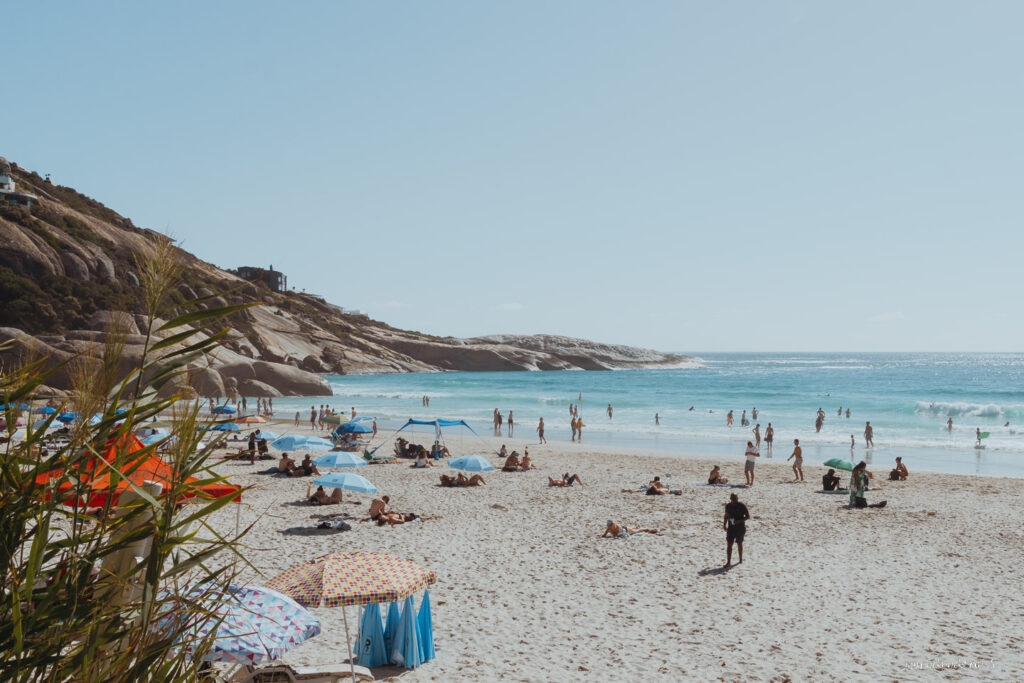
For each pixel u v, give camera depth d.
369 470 29.36
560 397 84.31
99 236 100.06
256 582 12.30
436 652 10.79
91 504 2.52
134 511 2.28
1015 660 10.48
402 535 17.91
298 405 72.38
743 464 32.75
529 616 12.39
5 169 100.56
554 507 21.77
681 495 24.08
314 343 131.38
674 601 13.23
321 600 8.45
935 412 65.62
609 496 23.72
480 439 44.88
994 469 33.12
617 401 79.69
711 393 92.44
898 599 13.44
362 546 16.70
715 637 11.47
